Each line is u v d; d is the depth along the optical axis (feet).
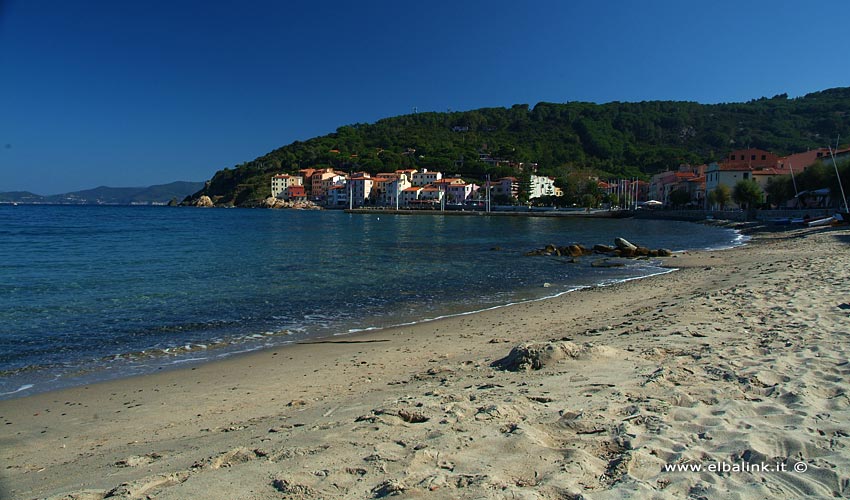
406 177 637.71
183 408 27.86
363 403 25.41
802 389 21.59
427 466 16.17
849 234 141.69
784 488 13.99
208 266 94.79
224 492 15.12
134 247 132.77
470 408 21.57
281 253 123.95
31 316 52.39
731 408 19.88
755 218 264.11
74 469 19.75
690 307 46.01
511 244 165.37
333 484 15.28
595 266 102.37
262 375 33.99
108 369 35.88
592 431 18.51
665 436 17.53
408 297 65.98
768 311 40.75
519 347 30.94
